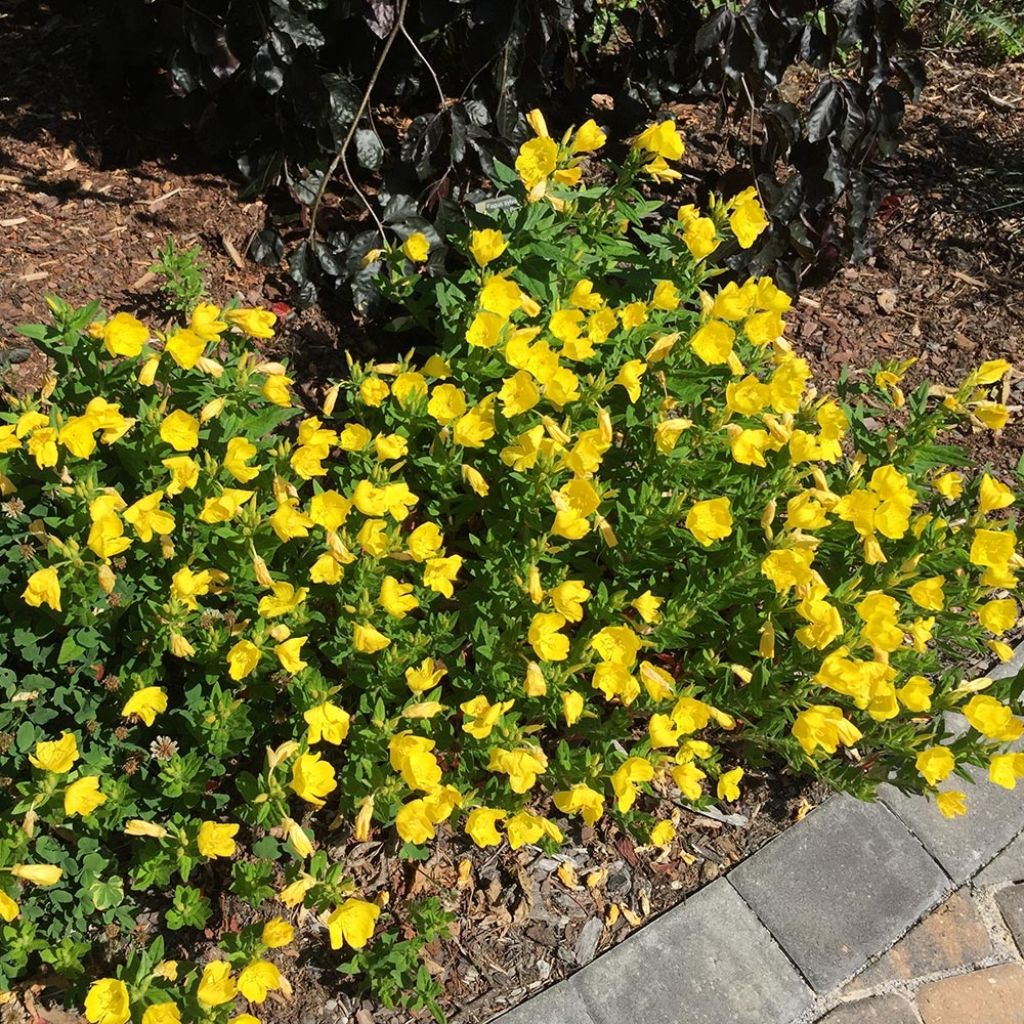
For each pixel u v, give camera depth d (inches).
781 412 53.2
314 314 70.0
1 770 48.4
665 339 52.7
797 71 91.2
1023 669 52.2
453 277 68.1
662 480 54.3
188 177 74.3
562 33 75.1
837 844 55.5
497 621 52.8
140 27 68.0
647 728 55.8
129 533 49.9
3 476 48.6
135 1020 43.5
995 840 56.6
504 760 45.4
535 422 53.2
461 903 52.3
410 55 73.0
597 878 53.7
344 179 76.0
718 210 58.1
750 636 52.7
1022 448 72.3
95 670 49.8
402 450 50.6
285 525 46.6
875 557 50.1
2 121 74.0
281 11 64.0
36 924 47.6
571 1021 49.3
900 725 53.7
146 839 48.2
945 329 79.1
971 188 89.0
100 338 49.6
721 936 52.2
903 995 51.5
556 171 55.4
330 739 45.2
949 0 103.7
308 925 50.6
